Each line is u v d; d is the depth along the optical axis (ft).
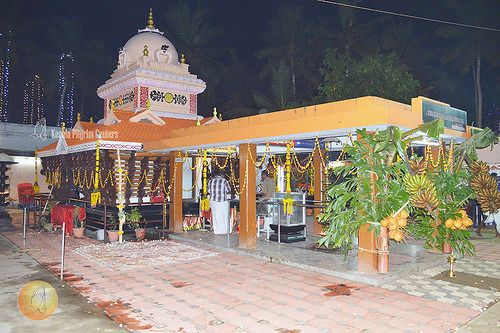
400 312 20.40
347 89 78.79
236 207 48.91
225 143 34.53
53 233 46.39
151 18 66.49
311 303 21.81
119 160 40.63
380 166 26.27
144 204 43.62
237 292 23.77
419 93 87.35
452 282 25.66
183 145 37.40
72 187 50.24
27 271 28.71
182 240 40.63
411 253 32.58
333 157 53.16
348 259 30.42
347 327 18.60
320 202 38.32
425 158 31.14
